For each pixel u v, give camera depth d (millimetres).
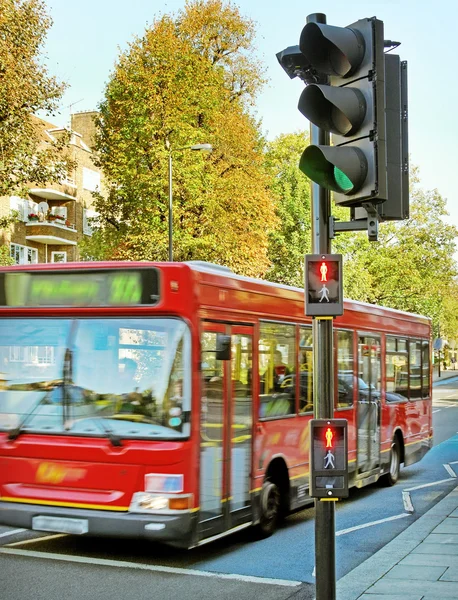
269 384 9742
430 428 17203
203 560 8602
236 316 8906
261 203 38906
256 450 9297
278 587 7539
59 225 51188
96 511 7789
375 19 4715
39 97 27500
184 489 7684
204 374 8078
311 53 4828
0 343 8398
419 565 8227
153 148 35562
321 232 5289
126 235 37000
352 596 6930
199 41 41031
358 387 12812
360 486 12828
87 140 63375
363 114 4707
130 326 8031
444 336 94375
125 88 36938
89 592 7195
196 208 36969
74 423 8016
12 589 7246
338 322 12094
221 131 37688
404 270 62438
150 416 7832
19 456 8141
